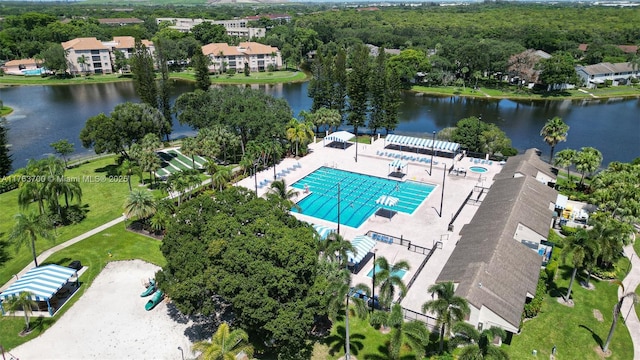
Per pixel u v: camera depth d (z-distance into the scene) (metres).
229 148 81.94
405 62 163.50
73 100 144.75
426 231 57.53
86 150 96.94
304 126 84.62
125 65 184.25
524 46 192.12
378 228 58.31
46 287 42.19
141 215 55.41
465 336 36.09
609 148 99.94
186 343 39.12
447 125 118.69
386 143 94.94
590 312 43.31
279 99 92.44
